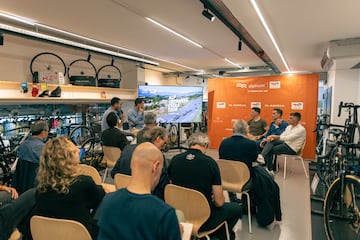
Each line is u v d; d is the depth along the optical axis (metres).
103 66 6.56
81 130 5.26
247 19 3.49
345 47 4.70
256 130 5.53
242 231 2.87
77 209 1.50
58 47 5.30
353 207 2.45
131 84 7.59
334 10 3.18
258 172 3.02
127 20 3.82
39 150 2.63
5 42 4.64
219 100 7.01
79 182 1.52
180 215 1.72
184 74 10.34
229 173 2.93
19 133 4.48
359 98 6.55
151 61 7.23
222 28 4.27
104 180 4.24
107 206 1.11
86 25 4.07
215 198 2.09
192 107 6.71
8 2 3.08
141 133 3.64
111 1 3.08
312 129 5.94
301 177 4.76
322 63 6.23
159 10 3.42
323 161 4.78
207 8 3.13
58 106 5.43
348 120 4.68
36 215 1.53
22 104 4.77
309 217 3.19
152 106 6.50
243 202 3.23
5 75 4.66
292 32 4.20
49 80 4.93
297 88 6.09
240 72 9.62
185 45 5.50
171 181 2.22
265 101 6.45
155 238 1.02
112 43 5.31
